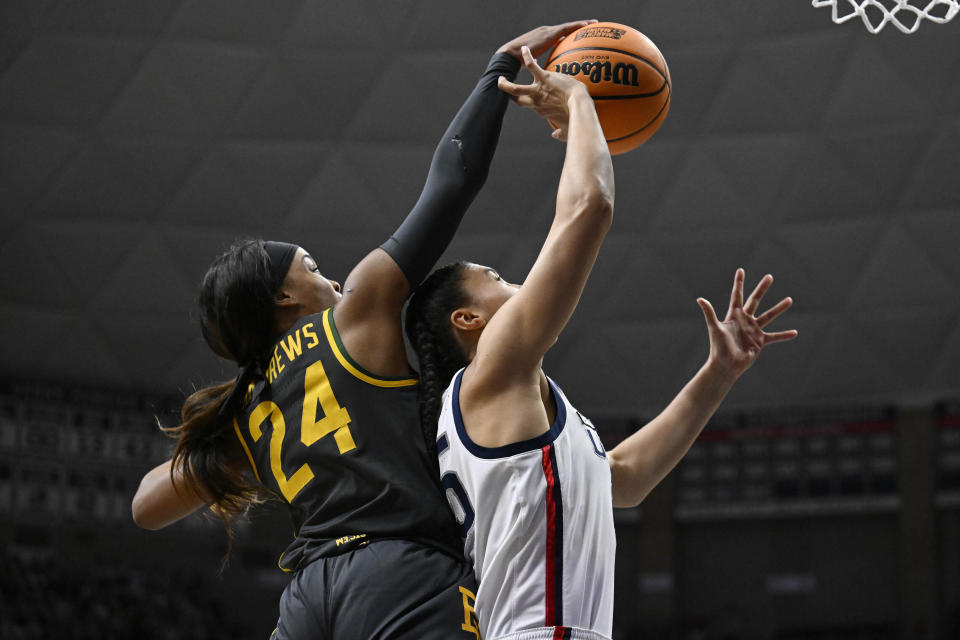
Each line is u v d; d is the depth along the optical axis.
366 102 14.52
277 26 14.14
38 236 14.27
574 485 1.75
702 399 2.36
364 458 1.81
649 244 15.22
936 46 13.79
